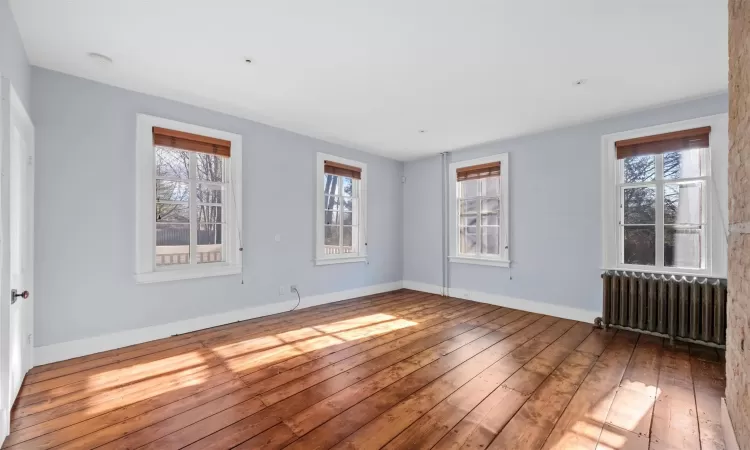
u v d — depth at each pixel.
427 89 3.18
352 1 1.97
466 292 5.30
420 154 5.77
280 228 4.42
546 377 2.53
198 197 3.77
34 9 2.02
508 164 4.80
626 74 2.84
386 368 2.69
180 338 3.38
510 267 4.77
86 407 2.09
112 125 3.11
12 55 2.06
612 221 3.91
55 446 1.72
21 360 2.37
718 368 2.70
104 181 3.06
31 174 2.63
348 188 5.48
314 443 1.76
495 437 1.81
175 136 3.48
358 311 4.52
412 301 5.14
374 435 1.82
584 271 4.08
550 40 2.36
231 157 3.95
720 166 3.21
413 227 6.12
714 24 2.14
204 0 1.95
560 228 4.29
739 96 1.58
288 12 2.07
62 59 2.64
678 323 3.23
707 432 1.86
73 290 2.89
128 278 3.19
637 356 2.95
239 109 3.73
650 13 2.05
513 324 3.93
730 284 1.79
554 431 1.87
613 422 1.95
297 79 2.99
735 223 1.67
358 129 4.42
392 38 2.35
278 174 4.39
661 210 3.63
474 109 3.69
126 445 1.74
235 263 3.95
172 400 2.18
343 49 2.50
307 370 2.65
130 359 2.85
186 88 3.18
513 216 4.75
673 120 3.48
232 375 2.55
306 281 4.73
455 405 2.13
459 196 5.52
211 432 1.85
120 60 2.66
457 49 2.49
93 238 3.00
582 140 4.11
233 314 3.95
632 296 3.52
